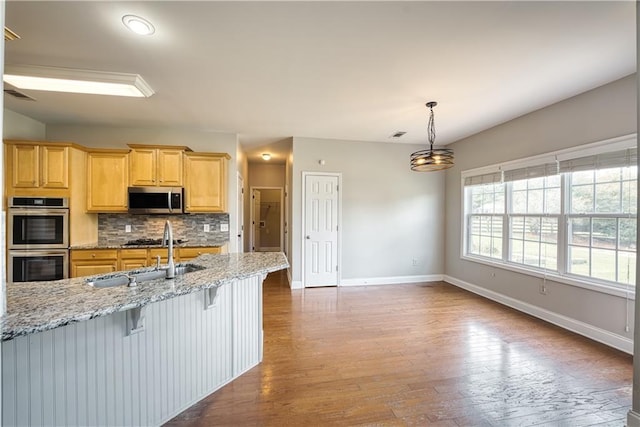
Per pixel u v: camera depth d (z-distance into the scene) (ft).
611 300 9.34
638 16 5.45
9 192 11.31
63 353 4.71
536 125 11.87
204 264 7.86
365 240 17.21
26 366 4.37
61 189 11.71
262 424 6.02
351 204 17.01
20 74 8.08
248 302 8.17
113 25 6.36
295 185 16.34
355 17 6.12
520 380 7.52
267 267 7.43
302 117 12.69
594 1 5.61
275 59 7.84
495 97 10.46
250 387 7.27
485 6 5.77
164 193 13.19
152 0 5.57
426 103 11.03
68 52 7.45
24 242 11.38
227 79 9.00
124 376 5.44
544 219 11.84
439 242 18.20
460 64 8.10
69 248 11.80
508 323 11.27
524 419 6.14
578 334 10.25
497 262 13.99
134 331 5.56
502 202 13.97
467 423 6.03
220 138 15.19
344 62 8.00
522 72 8.57
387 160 17.42
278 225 31.17
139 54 7.57
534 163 11.94
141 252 12.47
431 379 7.58
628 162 8.86
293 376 7.73
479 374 7.80
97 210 12.84
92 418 5.01
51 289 5.39
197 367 6.75
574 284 10.40
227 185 15.21
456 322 11.39
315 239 16.63
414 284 17.33
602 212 9.77
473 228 16.03
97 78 8.45
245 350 8.02
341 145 16.81
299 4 5.71
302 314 12.27
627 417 5.76
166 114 12.26
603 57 7.72
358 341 9.75
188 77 8.87
